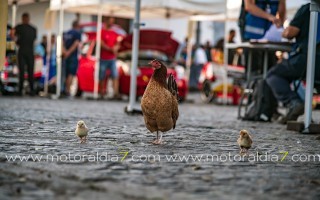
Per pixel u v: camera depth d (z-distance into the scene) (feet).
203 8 88.99
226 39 90.22
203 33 167.32
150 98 29.45
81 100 85.15
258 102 52.26
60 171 20.39
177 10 96.48
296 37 47.57
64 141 29.91
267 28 53.62
